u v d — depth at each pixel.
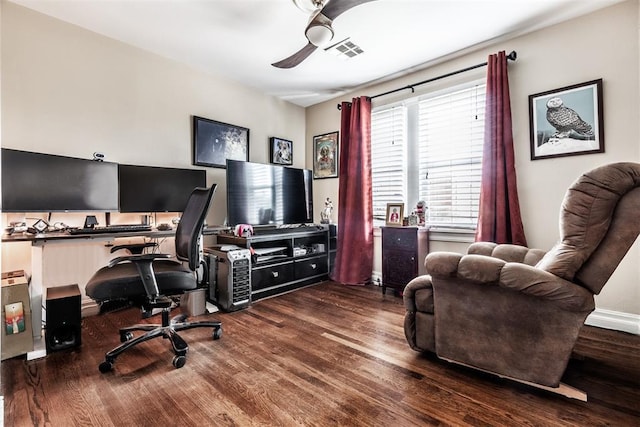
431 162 3.27
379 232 3.67
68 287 2.09
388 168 3.64
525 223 2.61
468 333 1.58
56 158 2.15
